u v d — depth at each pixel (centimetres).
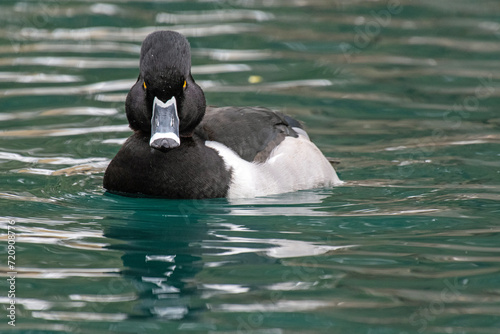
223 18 2125
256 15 2164
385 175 1261
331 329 760
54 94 1599
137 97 1105
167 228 1043
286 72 1744
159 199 1138
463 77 1719
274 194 1163
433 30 2048
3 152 1327
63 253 955
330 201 1154
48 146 1362
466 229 1031
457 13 2197
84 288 855
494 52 1872
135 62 1788
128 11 2170
